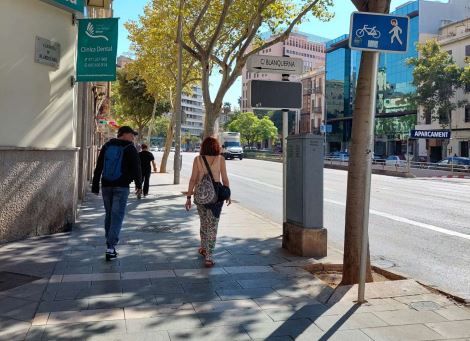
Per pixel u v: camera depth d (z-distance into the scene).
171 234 9.02
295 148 7.51
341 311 4.85
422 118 54.53
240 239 8.63
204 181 6.67
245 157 65.88
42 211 8.36
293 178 7.61
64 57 8.71
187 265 6.67
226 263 6.82
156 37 19.73
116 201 6.91
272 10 15.52
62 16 8.63
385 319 4.64
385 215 12.80
